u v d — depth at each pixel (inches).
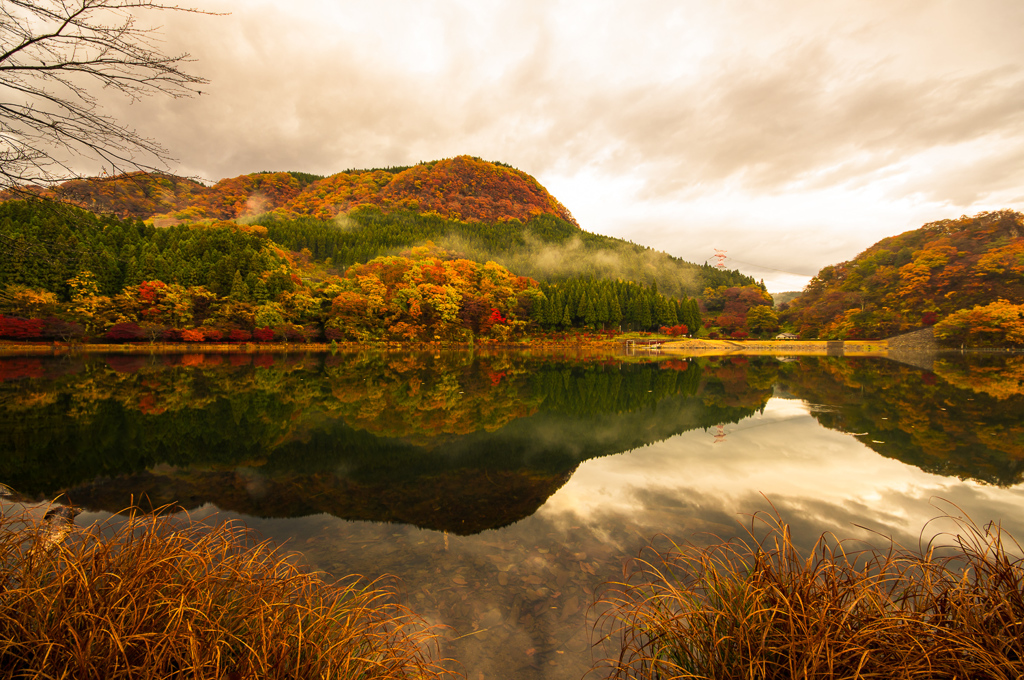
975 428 382.9
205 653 77.7
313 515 211.2
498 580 148.3
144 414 456.4
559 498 230.7
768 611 89.5
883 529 184.4
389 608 131.7
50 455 308.3
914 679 75.2
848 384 719.7
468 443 351.3
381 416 462.0
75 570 85.1
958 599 88.2
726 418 444.1
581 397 608.4
